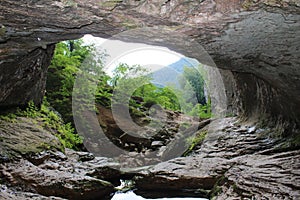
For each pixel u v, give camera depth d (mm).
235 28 2748
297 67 3801
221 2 2219
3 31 2852
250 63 4223
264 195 3455
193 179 4938
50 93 8180
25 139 5152
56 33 3012
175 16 2416
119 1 2156
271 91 6172
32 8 2316
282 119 6316
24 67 5117
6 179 3924
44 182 4074
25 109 6207
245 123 7695
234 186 3932
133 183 5414
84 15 2449
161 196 5078
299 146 5492
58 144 5664
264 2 2203
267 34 2953
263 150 6016
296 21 2582
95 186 4449
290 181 3643
